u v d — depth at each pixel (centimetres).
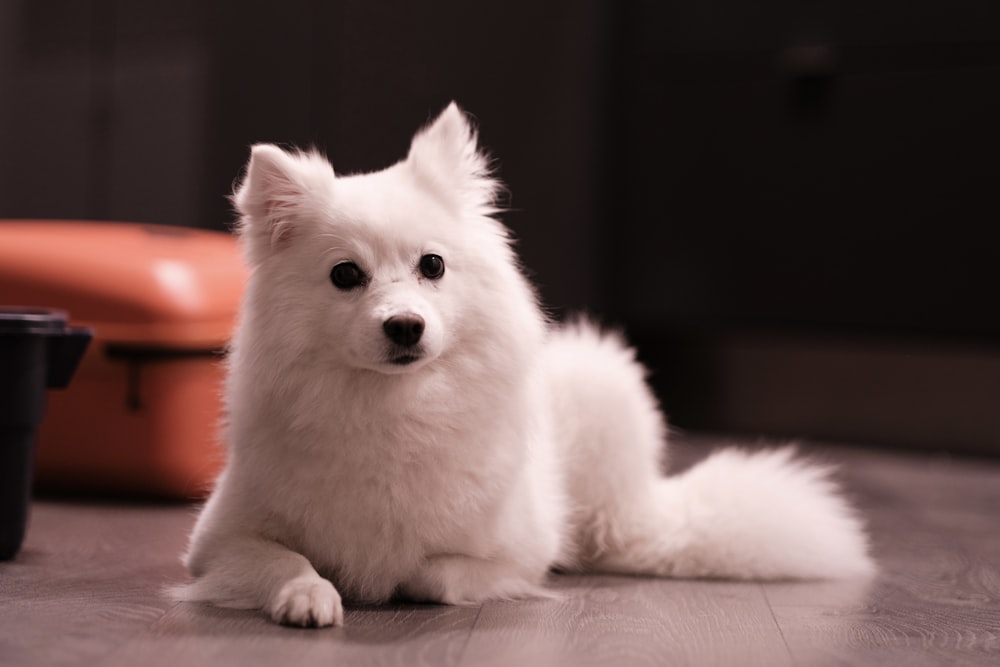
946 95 538
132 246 370
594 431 260
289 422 205
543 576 238
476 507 211
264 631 188
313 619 191
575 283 594
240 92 578
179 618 197
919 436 553
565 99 581
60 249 363
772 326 588
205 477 362
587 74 585
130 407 354
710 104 591
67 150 605
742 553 253
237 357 216
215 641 182
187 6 581
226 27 577
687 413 616
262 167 212
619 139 613
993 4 526
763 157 581
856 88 557
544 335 230
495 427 212
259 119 577
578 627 201
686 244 604
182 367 356
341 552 208
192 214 589
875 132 555
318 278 206
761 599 231
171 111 589
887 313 560
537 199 584
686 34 592
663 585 246
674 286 609
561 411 262
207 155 585
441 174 222
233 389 217
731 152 588
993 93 529
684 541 256
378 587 211
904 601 232
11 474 253
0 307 356
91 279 356
